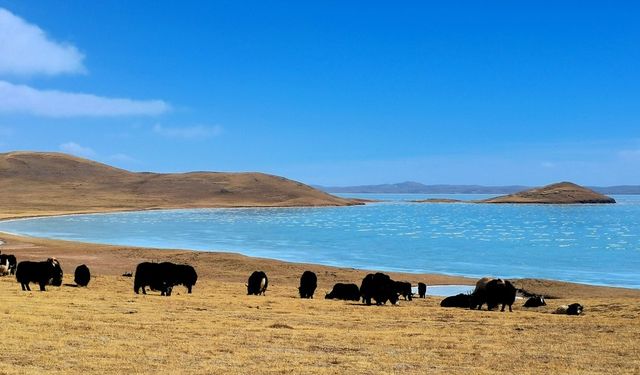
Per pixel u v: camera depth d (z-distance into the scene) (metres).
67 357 14.39
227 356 15.13
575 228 133.38
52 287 30.72
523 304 34.91
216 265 60.50
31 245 78.31
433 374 13.82
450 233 117.56
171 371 13.41
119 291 31.39
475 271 63.31
